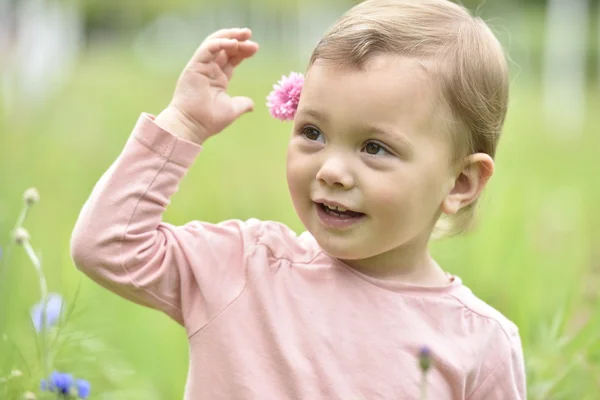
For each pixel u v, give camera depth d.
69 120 10.61
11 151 7.48
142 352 4.31
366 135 2.34
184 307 2.49
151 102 13.83
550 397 3.54
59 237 5.68
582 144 12.70
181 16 32.03
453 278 2.62
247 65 21.91
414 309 2.47
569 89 18.39
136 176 2.50
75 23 17.16
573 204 7.16
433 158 2.41
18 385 3.04
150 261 2.48
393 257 2.52
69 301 4.24
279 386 2.39
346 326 2.42
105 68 21.45
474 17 2.66
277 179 8.16
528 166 9.30
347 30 2.42
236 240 2.53
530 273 4.70
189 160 2.55
